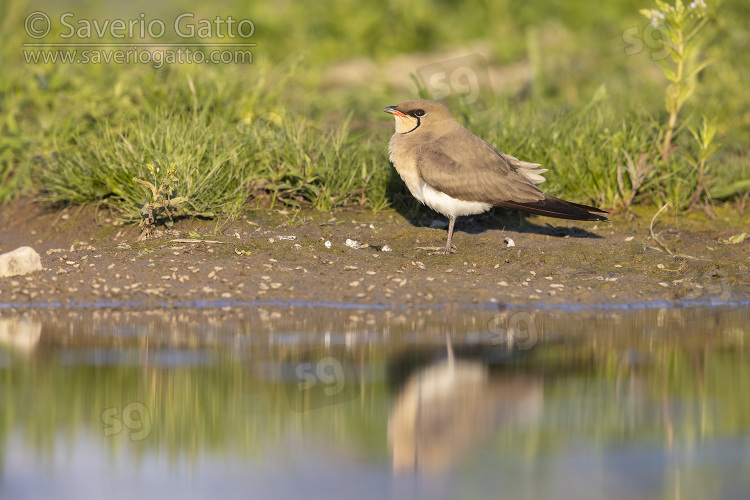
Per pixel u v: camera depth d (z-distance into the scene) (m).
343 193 14.01
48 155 14.58
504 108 15.66
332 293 10.98
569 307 10.73
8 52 18.56
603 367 8.51
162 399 7.53
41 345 8.98
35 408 7.35
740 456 6.58
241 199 13.51
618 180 14.21
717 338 9.51
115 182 13.51
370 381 8.01
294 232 12.99
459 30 24.69
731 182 14.97
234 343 9.07
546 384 8.01
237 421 7.19
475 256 12.34
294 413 7.30
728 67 18.00
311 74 20.25
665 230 13.65
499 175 12.31
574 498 5.91
